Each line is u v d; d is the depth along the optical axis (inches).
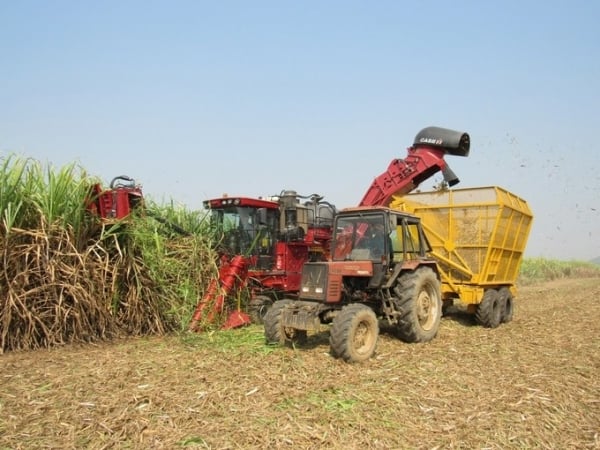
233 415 164.1
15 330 265.4
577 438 160.7
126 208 310.7
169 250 339.3
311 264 269.7
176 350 262.2
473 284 368.5
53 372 216.5
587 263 1444.4
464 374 222.2
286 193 401.1
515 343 296.0
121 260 300.5
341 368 227.9
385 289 297.7
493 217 364.2
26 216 276.5
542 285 919.0
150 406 171.0
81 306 283.1
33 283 273.6
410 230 337.1
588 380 218.7
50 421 160.2
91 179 305.0
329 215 440.5
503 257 392.5
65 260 282.7
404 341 299.1
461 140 356.8
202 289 339.3
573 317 413.7
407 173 365.7
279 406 172.9
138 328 307.1
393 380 209.0
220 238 380.5
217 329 323.0
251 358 241.9
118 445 143.3
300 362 234.8
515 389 201.9
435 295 313.4
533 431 162.4
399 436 153.9
